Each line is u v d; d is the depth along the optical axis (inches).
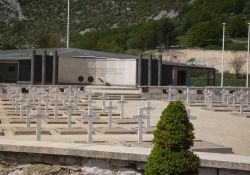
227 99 1526.8
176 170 311.6
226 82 3885.3
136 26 6574.8
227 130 825.5
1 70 2600.9
